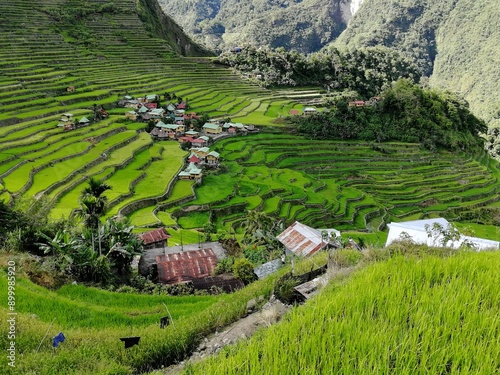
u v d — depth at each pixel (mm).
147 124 69500
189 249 29234
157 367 9633
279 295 12273
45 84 70625
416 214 60812
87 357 9383
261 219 37812
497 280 10297
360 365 6762
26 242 21641
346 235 42469
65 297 16578
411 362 6992
